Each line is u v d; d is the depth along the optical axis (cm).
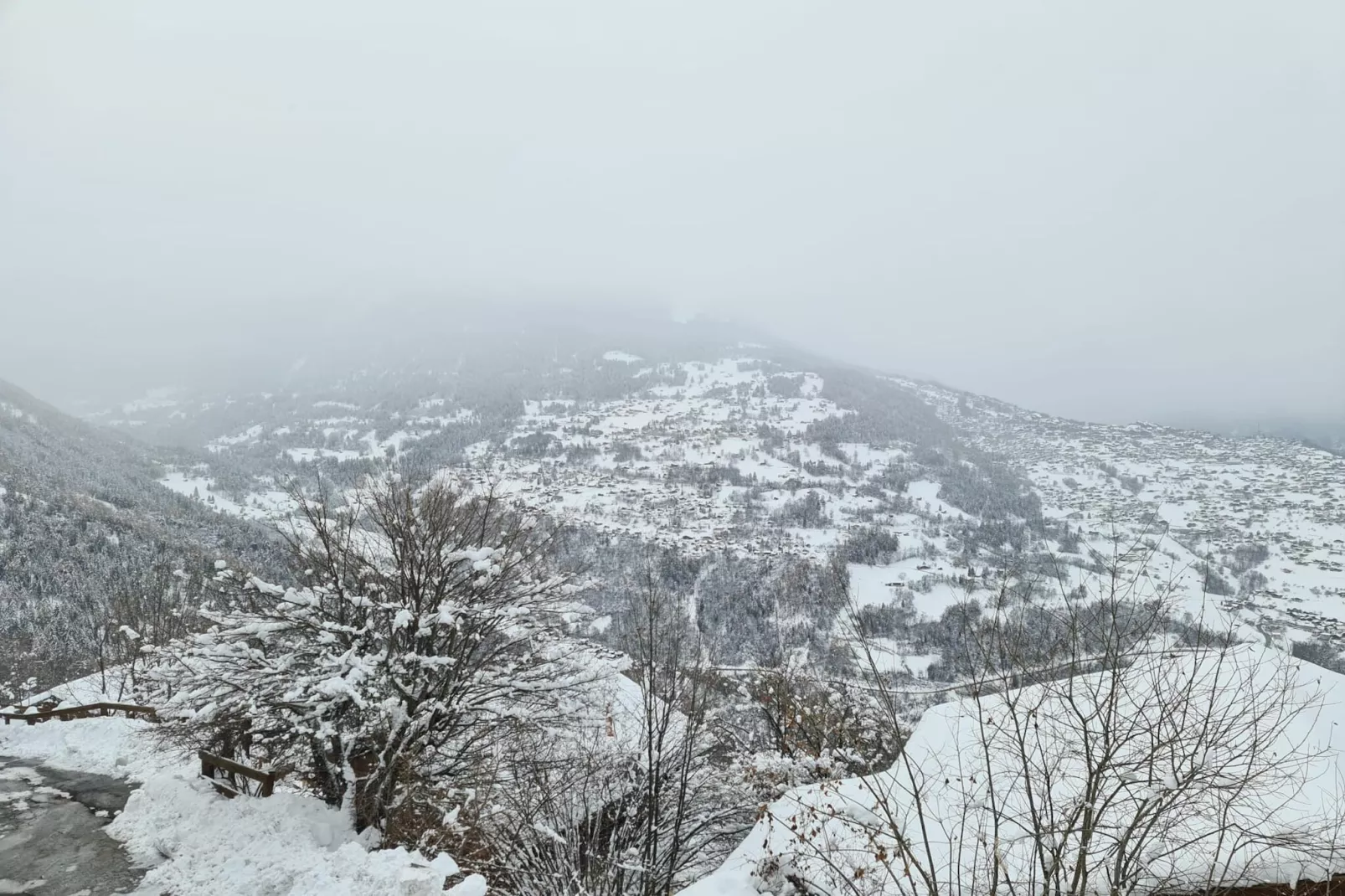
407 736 1109
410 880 802
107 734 1570
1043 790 572
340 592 1229
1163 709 491
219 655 1152
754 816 1097
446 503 1357
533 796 1030
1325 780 638
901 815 736
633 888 856
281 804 1084
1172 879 572
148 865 957
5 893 891
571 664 1338
